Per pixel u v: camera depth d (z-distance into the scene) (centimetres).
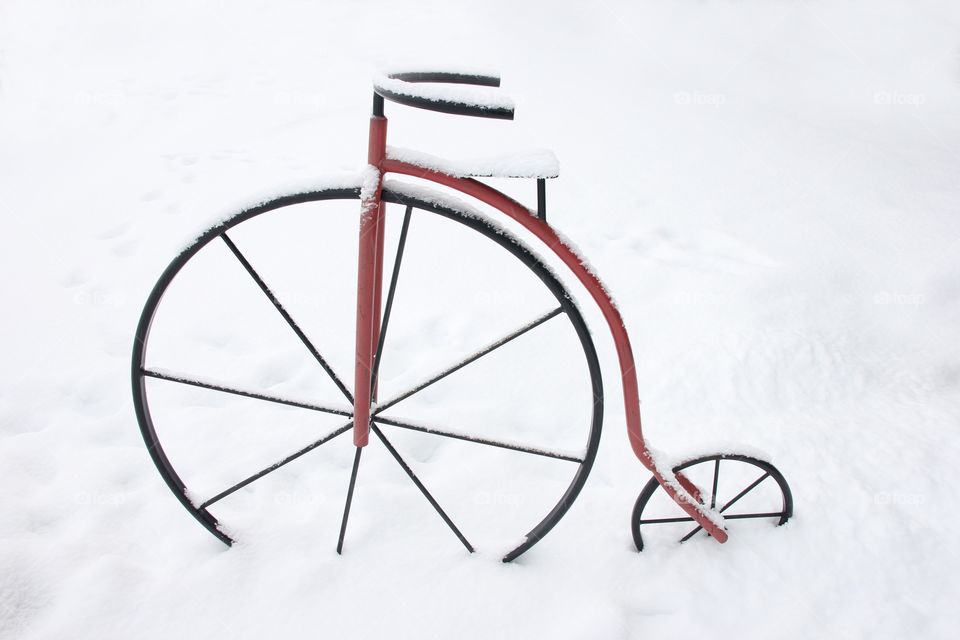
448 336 213
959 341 209
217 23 561
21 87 439
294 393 190
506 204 112
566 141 345
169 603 129
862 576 138
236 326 214
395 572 137
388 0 620
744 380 191
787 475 159
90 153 333
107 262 243
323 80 433
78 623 124
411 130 347
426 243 256
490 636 126
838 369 195
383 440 132
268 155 321
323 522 147
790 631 128
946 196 304
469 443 174
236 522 146
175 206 277
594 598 133
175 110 384
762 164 332
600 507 155
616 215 279
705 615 131
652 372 196
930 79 535
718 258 250
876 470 160
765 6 644
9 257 244
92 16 586
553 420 184
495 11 583
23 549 137
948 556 141
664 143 351
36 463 161
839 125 419
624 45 543
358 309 117
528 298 230
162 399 183
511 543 144
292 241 256
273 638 124
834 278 236
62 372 192
